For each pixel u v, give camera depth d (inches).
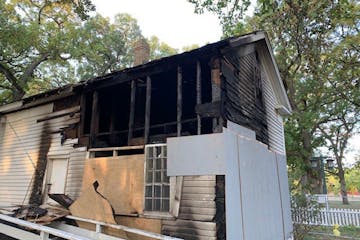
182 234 193.2
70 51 680.4
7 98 673.6
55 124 331.0
